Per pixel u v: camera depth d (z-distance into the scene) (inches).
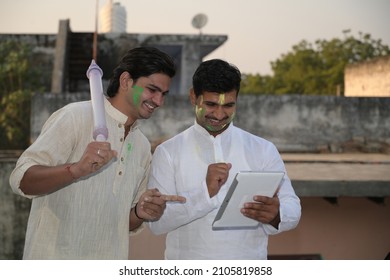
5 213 260.2
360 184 213.6
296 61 1301.7
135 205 101.6
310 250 235.9
